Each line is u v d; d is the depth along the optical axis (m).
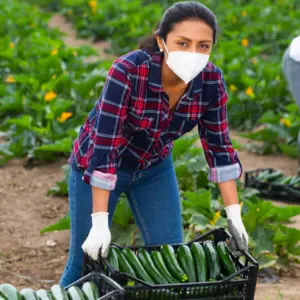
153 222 9.14
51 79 22.12
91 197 8.88
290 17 34.88
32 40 27.78
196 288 7.87
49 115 18.67
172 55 7.83
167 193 9.09
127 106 8.13
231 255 8.57
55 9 43.50
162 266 8.27
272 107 22.38
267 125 21.05
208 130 8.75
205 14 7.81
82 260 9.20
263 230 12.40
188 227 13.32
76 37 36.25
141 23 34.66
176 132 8.65
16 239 13.66
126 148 8.59
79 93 20.42
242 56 26.89
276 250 12.53
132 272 8.14
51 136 18.39
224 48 27.70
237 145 16.02
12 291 7.48
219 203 13.94
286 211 12.91
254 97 22.38
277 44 32.78
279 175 16.75
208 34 7.82
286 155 19.77
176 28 7.78
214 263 8.40
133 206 9.24
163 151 8.84
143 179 8.99
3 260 12.66
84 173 8.28
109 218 9.23
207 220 12.80
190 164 15.04
